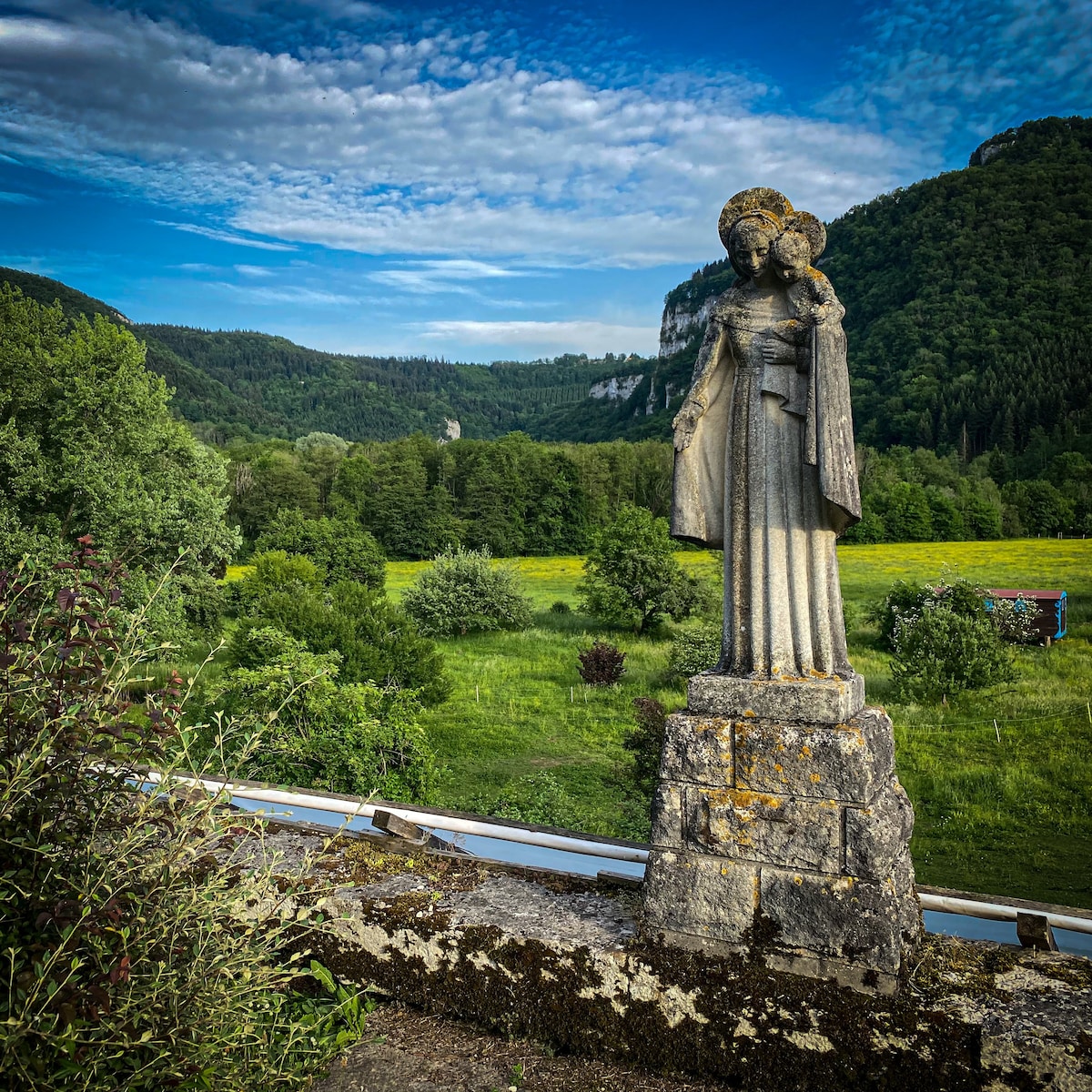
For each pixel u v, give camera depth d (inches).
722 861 155.0
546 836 209.6
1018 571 1835.6
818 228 166.1
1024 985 141.0
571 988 159.5
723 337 174.6
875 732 157.5
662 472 3481.8
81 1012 112.0
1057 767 784.3
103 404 1172.5
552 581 2495.1
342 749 564.4
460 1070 156.2
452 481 3651.6
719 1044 147.8
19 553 979.9
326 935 182.5
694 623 1574.8
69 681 129.3
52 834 126.9
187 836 135.0
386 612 995.9
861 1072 137.6
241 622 855.7
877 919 141.6
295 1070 145.8
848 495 154.2
